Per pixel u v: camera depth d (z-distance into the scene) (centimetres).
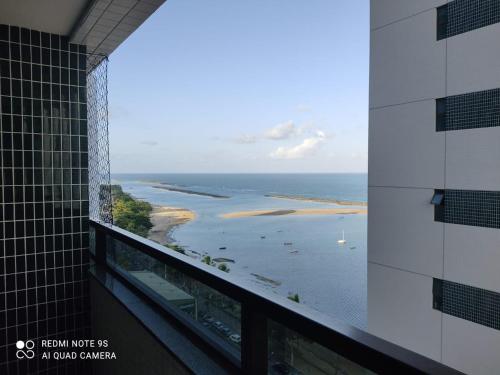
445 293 710
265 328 92
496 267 627
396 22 801
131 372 156
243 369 96
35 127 240
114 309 182
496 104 620
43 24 229
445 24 703
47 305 245
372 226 869
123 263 213
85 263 259
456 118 684
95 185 258
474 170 655
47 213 245
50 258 246
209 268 115
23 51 235
